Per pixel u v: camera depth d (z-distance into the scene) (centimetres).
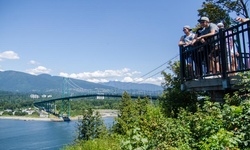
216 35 636
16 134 8731
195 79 747
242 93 579
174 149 528
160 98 1167
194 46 725
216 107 572
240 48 559
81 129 4019
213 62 668
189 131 588
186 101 924
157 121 760
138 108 2453
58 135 7962
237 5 1354
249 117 473
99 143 1488
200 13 1454
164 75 1178
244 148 447
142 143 479
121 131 2097
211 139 468
